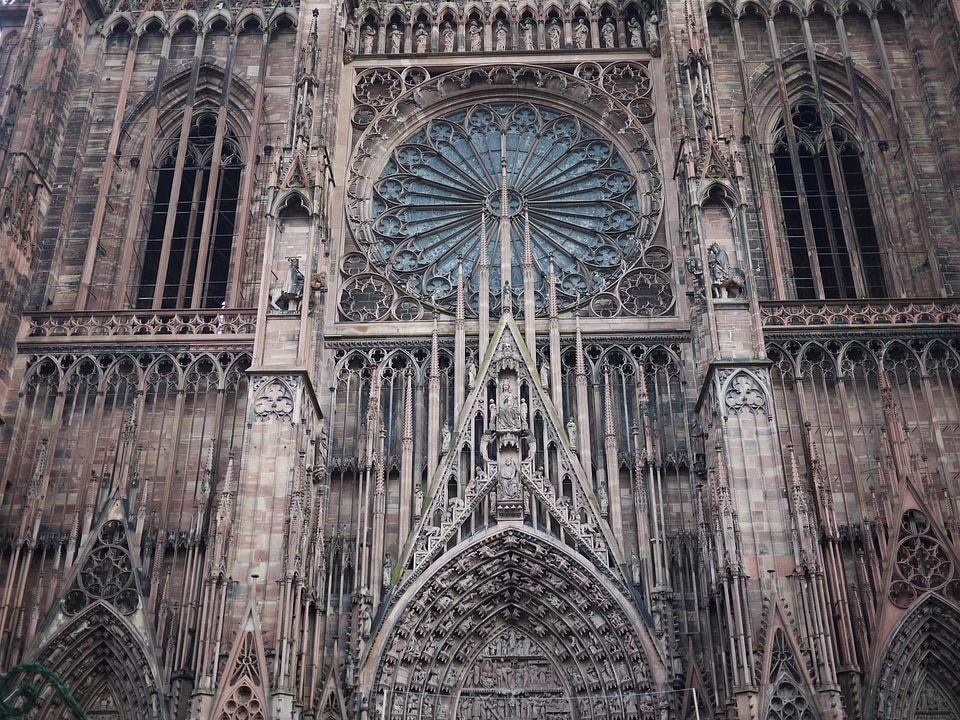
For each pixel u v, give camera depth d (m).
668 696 43.69
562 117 60.53
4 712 32.66
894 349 50.78
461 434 49.53
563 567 46.56
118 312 52.25
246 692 40.22
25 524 46.38
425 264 56.28
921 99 58.78
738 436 45.28
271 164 57.09
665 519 47.91
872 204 56.72
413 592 45.88
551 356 51.72
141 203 56.97
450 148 60.03
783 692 39.97
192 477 48.72
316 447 48.69
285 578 42.22
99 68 61.16
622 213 57.41
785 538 42.91
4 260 51.50
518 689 46.12
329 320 53.78
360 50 61.94
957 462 48.34
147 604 44.91
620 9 62.34
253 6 62.66
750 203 55.75
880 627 43.91
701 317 49.84
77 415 50.16
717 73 59.91
